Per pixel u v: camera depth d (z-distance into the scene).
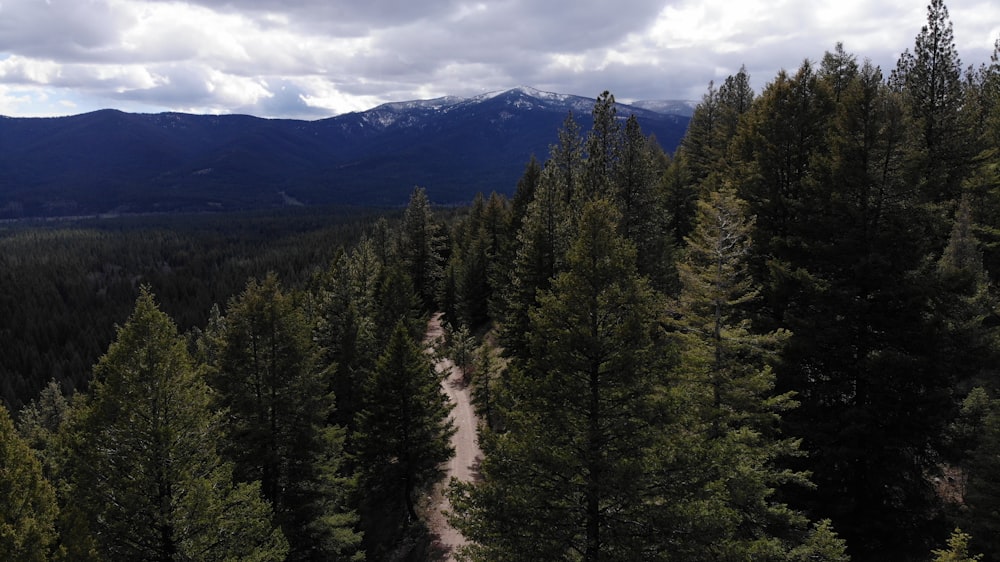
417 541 29.42
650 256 34.84
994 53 37.59
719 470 12.45
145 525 16.95
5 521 13.33
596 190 36.25
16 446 14.19
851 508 17.75
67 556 14.02
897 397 18.12
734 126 45.94
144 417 17.42
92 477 17.28
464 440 40.91
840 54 32.09
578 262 13.05
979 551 15.40
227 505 19.16
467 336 56.59
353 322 39.34
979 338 18.09
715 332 16.50
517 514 12.27
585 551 12.65
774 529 15.42
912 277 18.48
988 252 27.69
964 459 16.97
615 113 37.72
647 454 12.52
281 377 24.56
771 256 23.02
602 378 12.88
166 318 18.22
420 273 75.75
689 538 11.66
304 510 24.39
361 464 31.50
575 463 12.19
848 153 20.27
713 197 17.98
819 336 18.69
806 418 19.22
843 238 20.00
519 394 13.77
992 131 31.53
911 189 19.27
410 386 30.11
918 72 27.64
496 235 65.94
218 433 20.28
